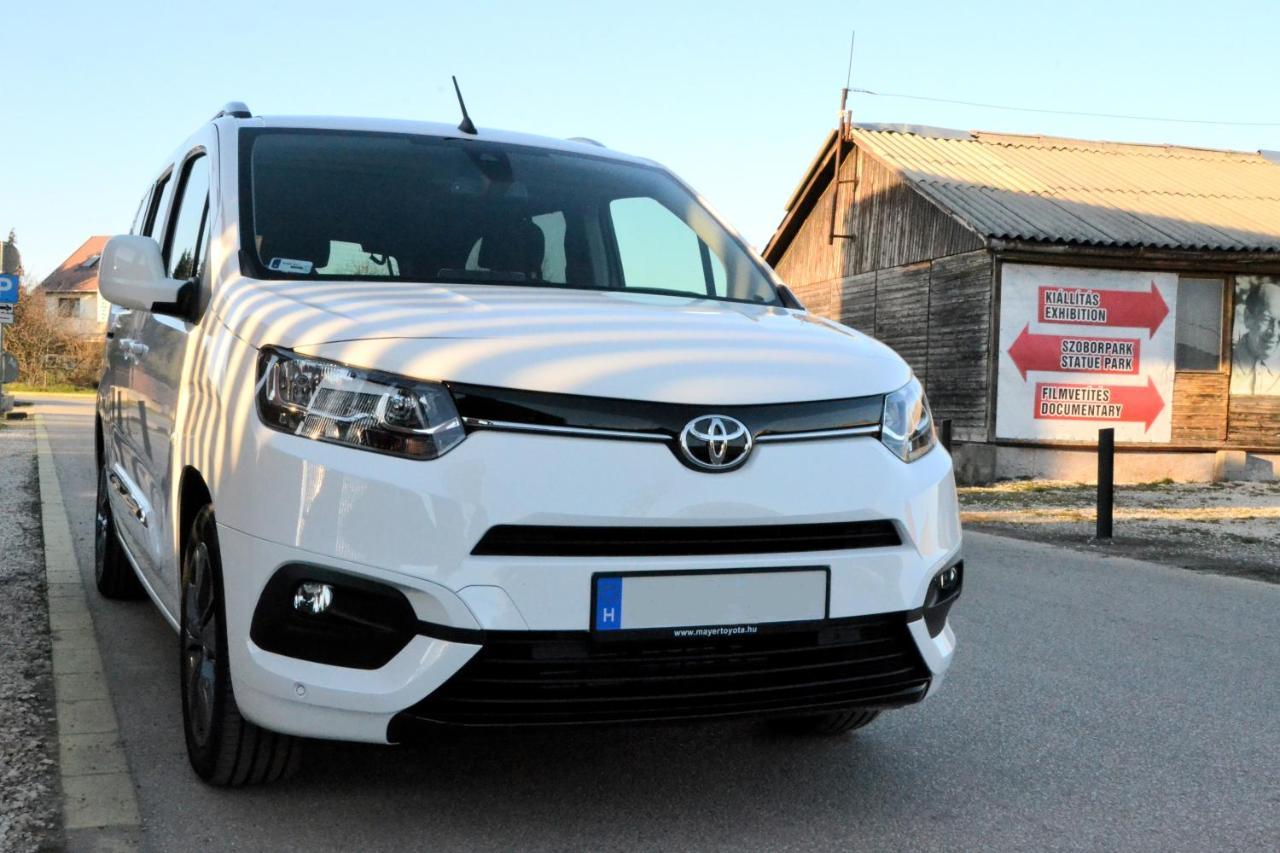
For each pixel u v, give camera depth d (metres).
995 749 3.89
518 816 3.10
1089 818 3.27
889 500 2.94
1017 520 11.87
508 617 2.60
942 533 3.07
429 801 3.18
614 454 2.69
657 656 2.72
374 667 2.64
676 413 2.74
